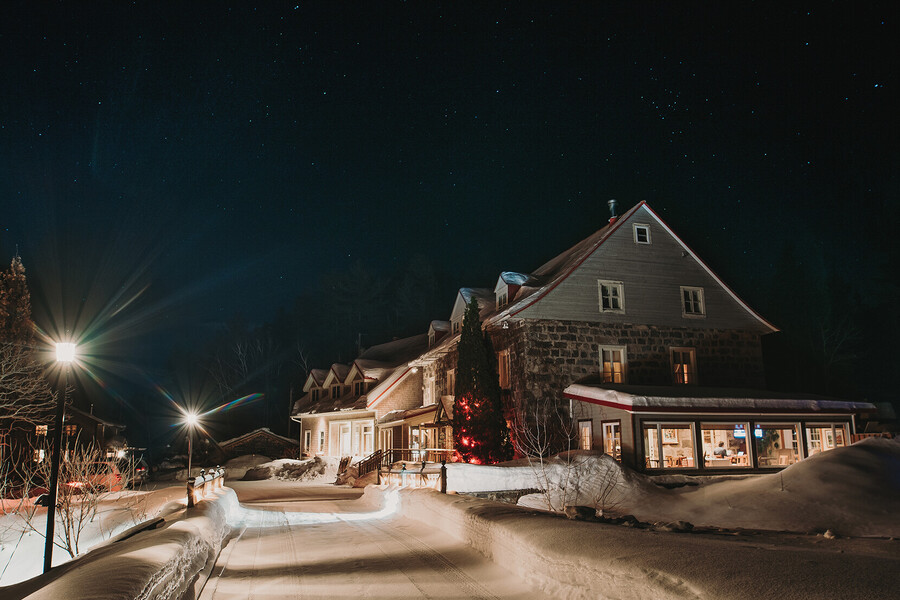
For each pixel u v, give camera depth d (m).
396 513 15.71
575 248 29.47
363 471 31.12
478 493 18.00
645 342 25.20
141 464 41.50
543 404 23.30
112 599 4.04
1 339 26.69
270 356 71.75
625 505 17.03
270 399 68.62
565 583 6.11
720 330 26.47
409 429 31.28
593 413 22.55
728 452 22.86
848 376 37.16
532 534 7.26
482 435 23.11
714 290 26.80
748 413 21.44
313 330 71.81
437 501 12.26
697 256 26.69
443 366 32.09
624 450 20.81
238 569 8.69
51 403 27.38
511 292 26.73
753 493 15.34
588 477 18.39
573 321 24.38
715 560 4.99
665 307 25.81
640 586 4.90
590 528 7.19
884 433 20.70
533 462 19.56
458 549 9.74
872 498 14.01
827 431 22.89
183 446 60.81
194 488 12.91
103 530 15.73
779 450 22.25
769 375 39.59
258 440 49.62
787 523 13.23
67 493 14.62
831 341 38.25
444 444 27.64
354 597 6.90
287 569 8.62
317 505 19.83
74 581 4.60
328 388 44.28
